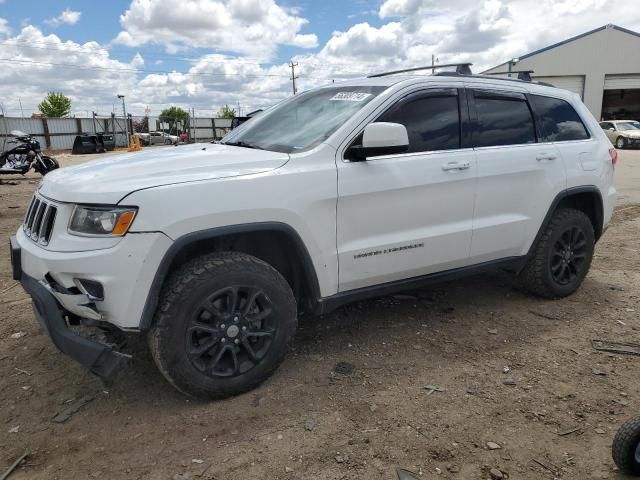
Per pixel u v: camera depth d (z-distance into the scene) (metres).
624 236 7.18
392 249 3.59
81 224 2.81
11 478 2.52
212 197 2.90
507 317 4.36
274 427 2.86
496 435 2.80
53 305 2.86
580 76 39.31
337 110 3.70
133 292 2.76
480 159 3.96
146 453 2.68
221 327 3.02
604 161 4.86
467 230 3.93
